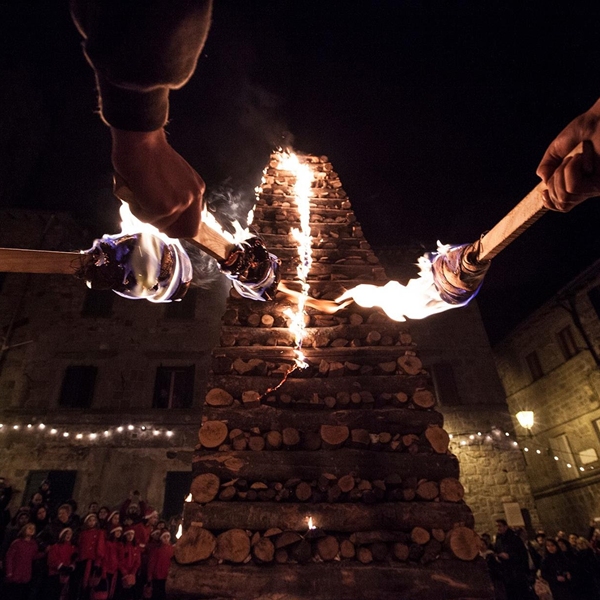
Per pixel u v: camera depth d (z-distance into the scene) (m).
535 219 1.08
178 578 2.42
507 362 16.56
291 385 3.24
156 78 0.54
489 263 1.34
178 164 0.74
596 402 12.63
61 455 11.54
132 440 11.84
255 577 2.44
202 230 1.13
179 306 13.67
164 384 12.70
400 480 2.82
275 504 2.70
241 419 3.05
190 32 0.52
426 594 2.43
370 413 3.10
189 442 11.91
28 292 13.47
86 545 6.22
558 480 13.88
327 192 5.11
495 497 11.53
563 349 13.80
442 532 2.64
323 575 2.46
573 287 13.04
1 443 11.52
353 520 2.66
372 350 3.45
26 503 10.95
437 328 13.70
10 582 5.76
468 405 12.62
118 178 0.75
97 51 0.50
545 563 7.55
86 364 12.73
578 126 0.85
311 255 4.27
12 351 12.67
